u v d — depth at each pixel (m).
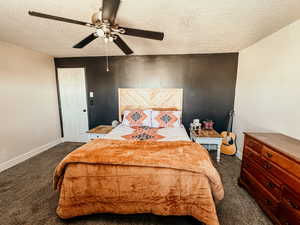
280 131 1.85
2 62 2.36
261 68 2.21
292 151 1.26
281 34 1.83
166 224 1.39
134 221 1.42
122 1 1.27
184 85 3.14
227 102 3.07
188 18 1.59
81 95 3.47
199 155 1.49
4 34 2.06
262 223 1.41
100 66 3.31
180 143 1.81
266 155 1.48
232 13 1.48
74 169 1.39
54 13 1.49
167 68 3.13
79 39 2.24
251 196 1.76
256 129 2.32
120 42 1.68
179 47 2.61
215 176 1.29
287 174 1.23
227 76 2.99
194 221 1.42
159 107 3.25
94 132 2.79
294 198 1.17
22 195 1.79
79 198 1.38
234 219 1.45
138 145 1.73
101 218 1.46
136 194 1.35
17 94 2.60
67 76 3.43
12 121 2.53
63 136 3.70
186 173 1.31
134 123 2.90
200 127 2.87
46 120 3.23
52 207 1.61
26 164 2.57
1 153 2.37
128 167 1.36
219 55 2.95
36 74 2.96
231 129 3.11
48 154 2.99
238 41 2.29
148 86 3.23
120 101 3.32
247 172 1.81
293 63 1.67
